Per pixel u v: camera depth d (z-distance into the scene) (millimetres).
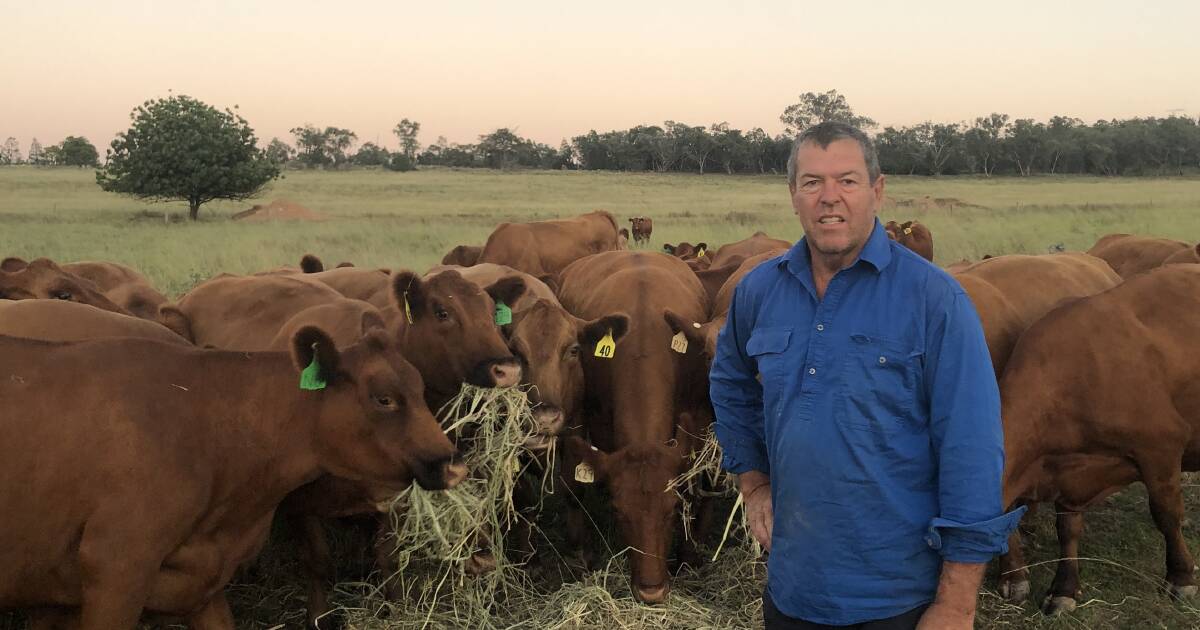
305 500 5164
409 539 5348
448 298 5305
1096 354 5258
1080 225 27828
